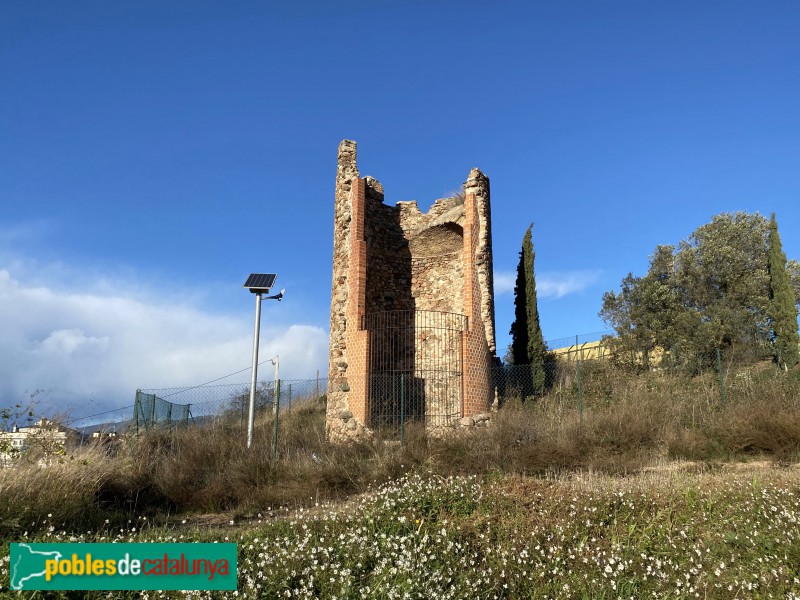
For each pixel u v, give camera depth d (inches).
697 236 1352.1
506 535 323.9
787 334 1104.2
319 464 546.3
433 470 501.7
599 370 931.3
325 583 252.7
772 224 1214.3
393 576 257.0
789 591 253.9
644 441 580.1
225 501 497.0
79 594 249.4
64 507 370.6
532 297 965.8
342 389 766.5
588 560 291.1
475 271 798.5
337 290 823.7
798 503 340.5
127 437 618.2
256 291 675.4
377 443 607.2
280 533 329.4
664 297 1227.9
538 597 264.1
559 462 528.1
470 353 748.6
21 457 413.7
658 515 354.6
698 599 256.1
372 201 875.4
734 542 310.0
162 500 497.4
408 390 802.2
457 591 258.1
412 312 868.6
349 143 871.1
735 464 509.7
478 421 712.4
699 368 836.0
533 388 868.6
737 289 1206.3
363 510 351.6
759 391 646.5
